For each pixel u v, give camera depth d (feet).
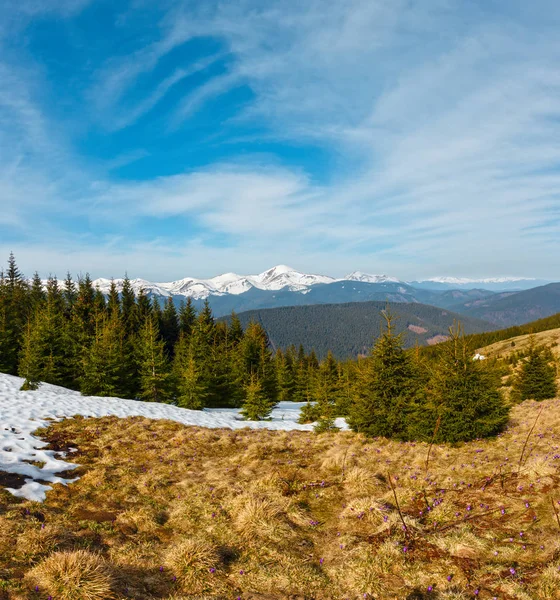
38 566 22.24
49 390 95.71
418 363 64.75
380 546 25.89
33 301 208.95
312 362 295.28
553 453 39.81
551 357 132.98
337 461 45.21
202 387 113.70
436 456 45.96
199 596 21.71
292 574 23.91
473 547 24.66
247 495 34.78
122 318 215.51
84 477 41.29
